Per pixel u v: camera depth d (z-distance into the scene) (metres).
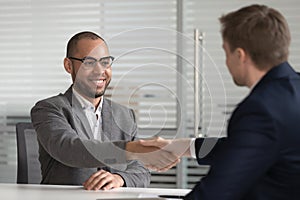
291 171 1.34
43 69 4.09
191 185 3.94
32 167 2.66
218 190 1.33
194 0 3.90
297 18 3.77
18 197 1.85
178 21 3.89
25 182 2.65
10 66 4.11
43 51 4.08
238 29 1.44
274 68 1.43
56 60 4.07
